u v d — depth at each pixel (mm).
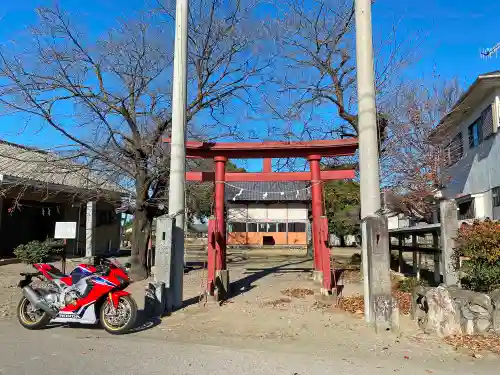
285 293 10523
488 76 13953
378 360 5223
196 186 18297
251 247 37031
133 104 12969
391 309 6570
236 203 39625
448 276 7488
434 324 6320
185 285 12008
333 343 6020
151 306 7836
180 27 9281
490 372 4797
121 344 5824
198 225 42844
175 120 9070
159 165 13234
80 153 12492
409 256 25578
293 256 25812
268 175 11711
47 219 20500
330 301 9375
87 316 6520
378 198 7418
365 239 7090
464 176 18094
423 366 4992
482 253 7066
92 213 20578
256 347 5820
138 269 13211
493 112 14758
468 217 17094
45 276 6820
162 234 8539
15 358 5086
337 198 27672
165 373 4633
